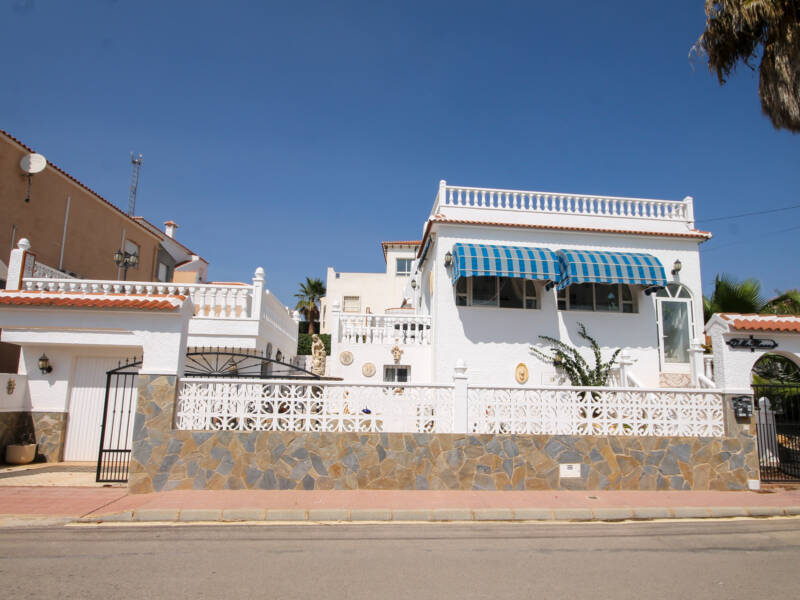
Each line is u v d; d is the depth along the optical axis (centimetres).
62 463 1375
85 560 656
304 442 1042
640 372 1795
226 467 1027
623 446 1100
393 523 873
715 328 1192
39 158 1881
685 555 713
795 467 1248
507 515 910
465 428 1073
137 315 1059
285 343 2075
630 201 1945
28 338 1182
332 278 4147
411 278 2723
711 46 1370
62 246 2108
